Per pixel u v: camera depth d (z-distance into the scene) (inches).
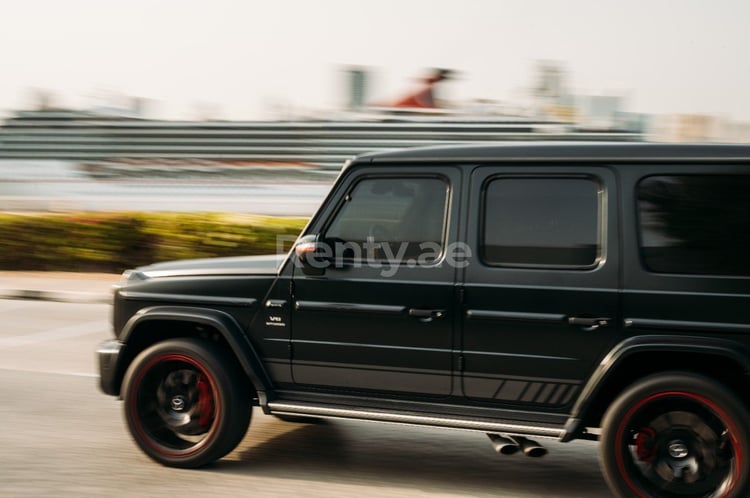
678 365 158.6
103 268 622.2
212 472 185.8
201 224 605.3
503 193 166.2
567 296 159.0
